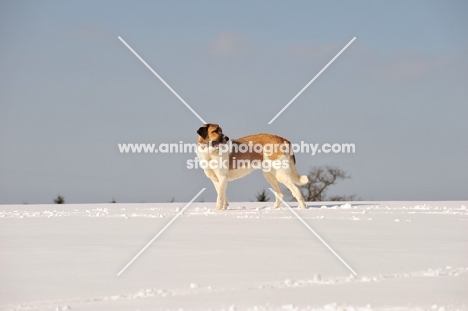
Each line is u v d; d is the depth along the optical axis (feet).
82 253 28.50
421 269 24.82
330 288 21.53
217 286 21.71
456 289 21.45
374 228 38.32
